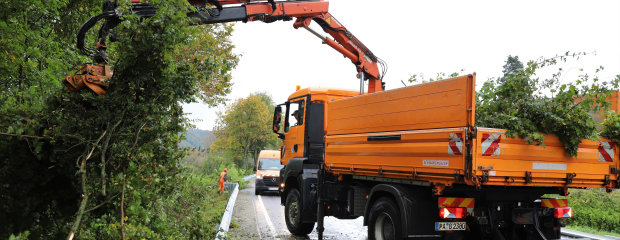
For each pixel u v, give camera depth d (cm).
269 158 2203
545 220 591
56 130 418
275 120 1027
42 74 647
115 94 439
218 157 2753
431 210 570
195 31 468
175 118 475
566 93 535
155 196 451
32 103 441
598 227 1125
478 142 481
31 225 428
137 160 444
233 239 841
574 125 525
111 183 428
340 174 792
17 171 422
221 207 1289
